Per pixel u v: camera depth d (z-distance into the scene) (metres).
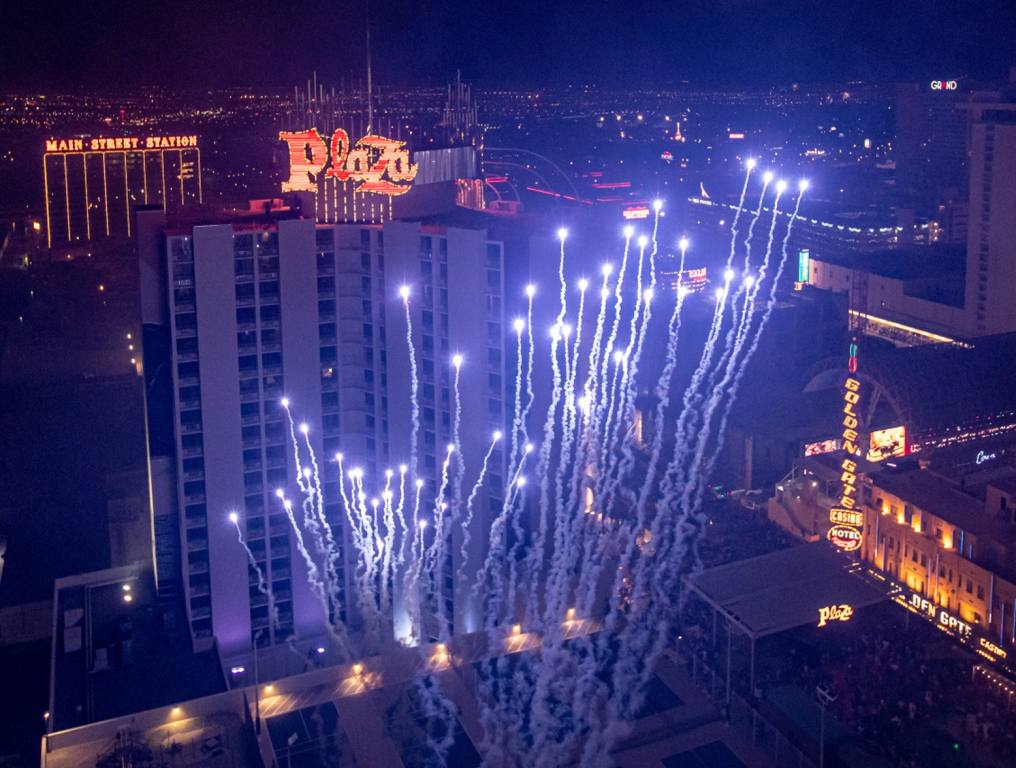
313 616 125.81
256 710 88.88
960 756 95.06
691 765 83.56
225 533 120.69
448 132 141.00
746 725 101.56
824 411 182.75
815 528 153.00
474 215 127.62
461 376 119.50
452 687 94.50
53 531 173.62
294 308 120.06
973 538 124.56
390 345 122.75
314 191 126.38
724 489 170.88
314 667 125.00
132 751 85.62
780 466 171.25
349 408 126.88
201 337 115.50
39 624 137.00
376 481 128.12
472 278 116.06
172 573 123.25
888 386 173.62
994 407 174.62
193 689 107.56
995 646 116.75
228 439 119.19
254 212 125.88
